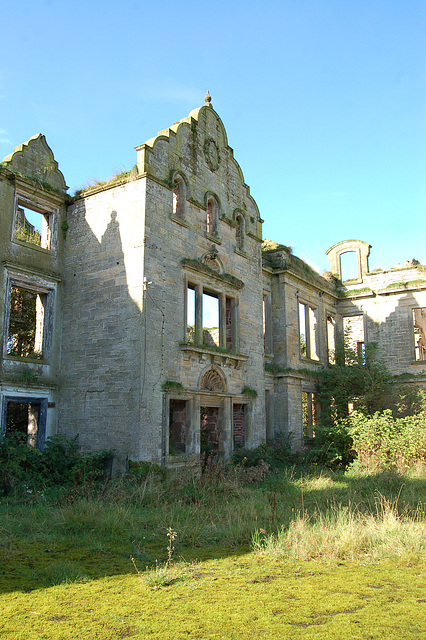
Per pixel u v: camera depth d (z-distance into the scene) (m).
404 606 6.55
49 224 19.89
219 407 20.70
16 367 17.62
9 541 9.69
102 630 5.73
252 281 23.91
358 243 34.16
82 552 9.14
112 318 17.95
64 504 13.02
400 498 14.45
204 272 20.08
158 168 18.80
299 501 14.39
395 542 9.47
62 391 18.77
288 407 26.25
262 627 5.84
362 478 18.77
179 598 6.82
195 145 21.11
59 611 6.29
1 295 17.42
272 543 9.45
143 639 5.51
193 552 9.33
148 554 9.05
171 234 18.94
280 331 27.36
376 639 5.52
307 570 8.25
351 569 8.34
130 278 17.73
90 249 19.14
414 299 31.42
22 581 7.43
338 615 6.23
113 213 18.70
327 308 32.62
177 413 19.02
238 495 14.81
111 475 16.59
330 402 28.12
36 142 19.53
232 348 21.97
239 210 23.73
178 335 18.50
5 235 17.88
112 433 17.05
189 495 14.53
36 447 18.03
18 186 18.52
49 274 19.06
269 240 29.59
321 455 24.02
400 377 30.72
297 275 28.50
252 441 22.28
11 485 15.46
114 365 17.53
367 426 22.78
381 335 32.22
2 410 16.95
